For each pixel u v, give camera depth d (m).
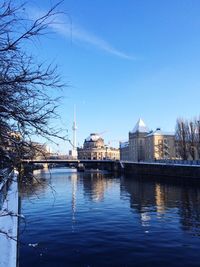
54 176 108.69
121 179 92.06
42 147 5.12
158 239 21.67
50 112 4.84
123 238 21.97
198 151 97.12
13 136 4.87
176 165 85.38
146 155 160.12
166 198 44.78
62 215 30.91
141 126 169.12
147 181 81.75
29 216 30.23
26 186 5.82
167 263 17.02
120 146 198.38
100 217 29.98
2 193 13.95
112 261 17.38
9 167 5.21
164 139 148.75
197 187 60.94
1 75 4.36
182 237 22.17
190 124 98.50
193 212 32.56
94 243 20.78
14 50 4.29
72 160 123.88
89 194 50.47
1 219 12.45
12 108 4.51
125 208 35.56
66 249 19.47
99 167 195.75
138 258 17.81
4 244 9.57
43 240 21.52
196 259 17.58
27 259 17.59
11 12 4.06
